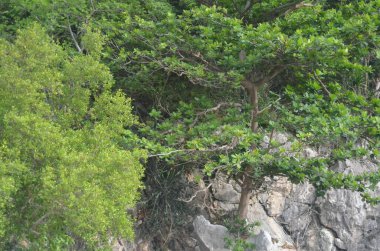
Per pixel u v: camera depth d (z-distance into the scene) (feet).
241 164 69.00
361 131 68.03
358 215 86.89
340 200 86.84
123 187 51.57
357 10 72.90
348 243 86.79
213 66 70.38
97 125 55.26
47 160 50.39
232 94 76.18
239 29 65.82
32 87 51.49
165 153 62.75
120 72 75.31
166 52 72.23
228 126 65.62
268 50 65.31
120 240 73.92
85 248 58.80
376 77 86.48
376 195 87.66
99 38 60.39
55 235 51.80
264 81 71.20
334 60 66.08
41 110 52.34
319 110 68.23
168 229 78.48
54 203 49.11
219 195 81.30
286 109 69.72
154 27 68.74
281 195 84.94
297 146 65.98
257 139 66.80
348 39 68.64
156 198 76.13
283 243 82.33
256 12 75.51
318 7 71.87
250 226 73.10
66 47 68.49
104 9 74.64
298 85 73.51
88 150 53.01
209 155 67.72
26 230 51.93
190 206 79.36
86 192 48.19
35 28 56.95
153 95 75.82
